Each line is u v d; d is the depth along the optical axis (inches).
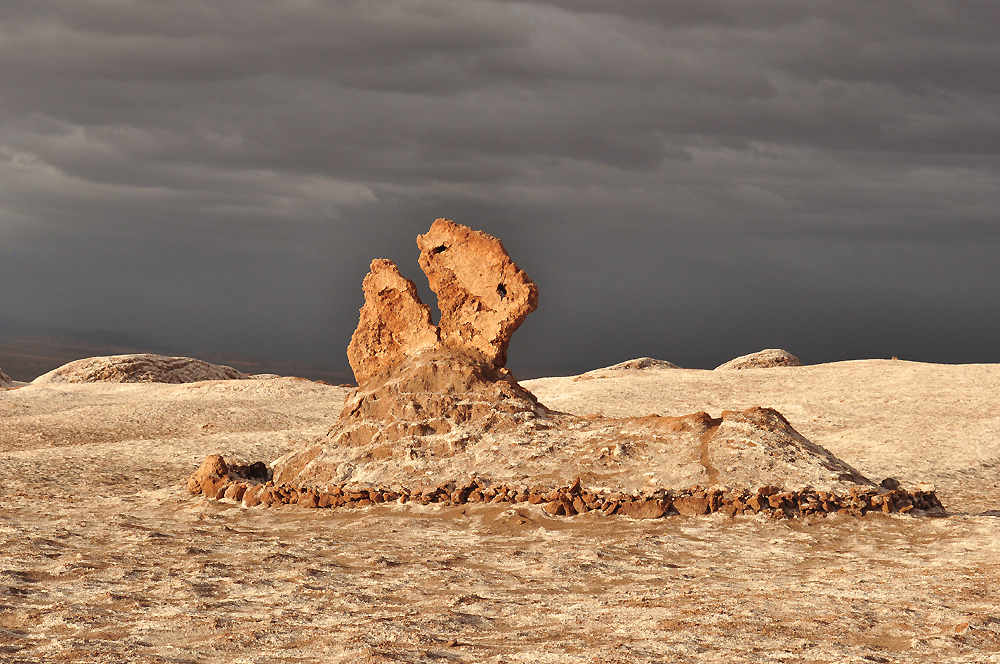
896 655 247.6
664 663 240.7
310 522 521.0
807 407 1285.7
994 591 331.6
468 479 555.2
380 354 674.8
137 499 631.8
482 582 364.5
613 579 372.2
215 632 281.0
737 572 387.2
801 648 254.4
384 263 688.4
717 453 543.2
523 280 659.4
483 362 656.4
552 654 251.4
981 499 669.3
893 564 399.5
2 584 341.1
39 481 725.9
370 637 270.1
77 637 271.9
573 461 556.4
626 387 1521.9
